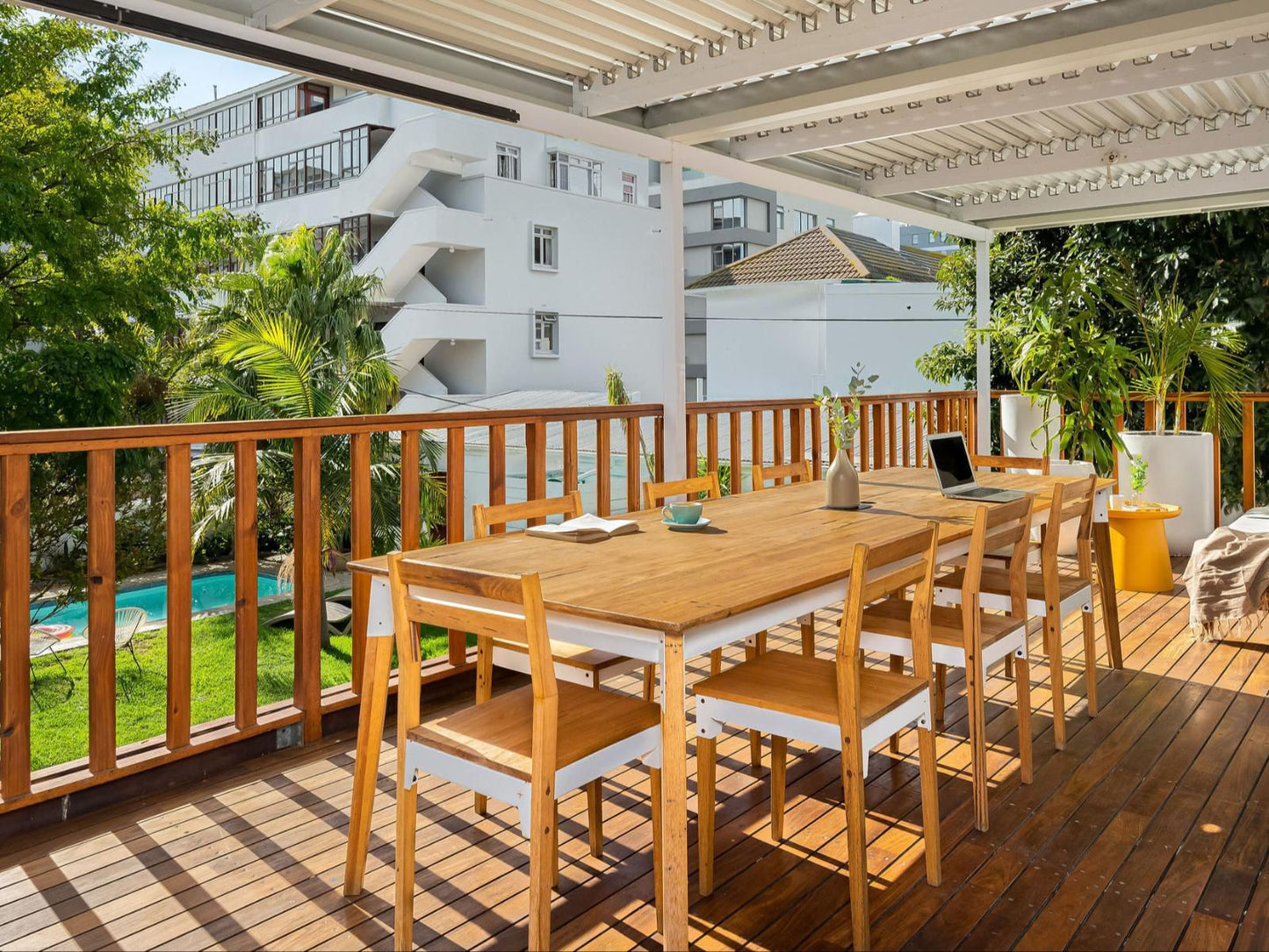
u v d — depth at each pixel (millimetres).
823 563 2479
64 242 12039
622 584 2236
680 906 1948
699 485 3881
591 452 13922
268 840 2666
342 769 3160
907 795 2906
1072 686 3936
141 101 13383
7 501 2592
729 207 31750
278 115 24812
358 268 21953
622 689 3926
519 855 2576
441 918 2270
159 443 2891
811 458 6195
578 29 3898
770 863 2498
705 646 2037
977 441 8203
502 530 3979
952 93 4688
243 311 13109
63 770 2842
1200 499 6520
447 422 3756
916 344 18312
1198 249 7887
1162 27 3643
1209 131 5473
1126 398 7043
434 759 2080
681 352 4945
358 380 10750
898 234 30219
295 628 3373
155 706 7770
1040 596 3287
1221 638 4605
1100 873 2422
